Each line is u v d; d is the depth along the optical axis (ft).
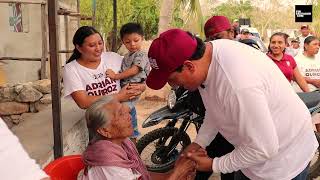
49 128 12.53
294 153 6.92
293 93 6.79
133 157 7.73
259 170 7.09
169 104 12.89
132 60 12.33
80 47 11.21
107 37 50.72
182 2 44.93
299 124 6.79
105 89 11.64
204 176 10.04
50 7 9.87
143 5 58.70
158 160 13.64
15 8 24.63
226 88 6.06
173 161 13.64
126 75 12.00
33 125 12.89
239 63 6.08
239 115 6.04
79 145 13.58
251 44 11.60
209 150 10.55
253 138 6.05
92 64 11.50
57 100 10.33
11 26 24.39
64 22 31.91
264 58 6.48
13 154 3.88
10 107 18.63
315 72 16.11
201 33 36.35
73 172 7.40
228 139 7.09
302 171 7.19
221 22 11.61
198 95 10.92
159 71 6.17
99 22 50.88
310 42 16.01
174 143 13.52
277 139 6.15
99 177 7.26
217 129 7.94
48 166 6.95
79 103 11.07
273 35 13.87
